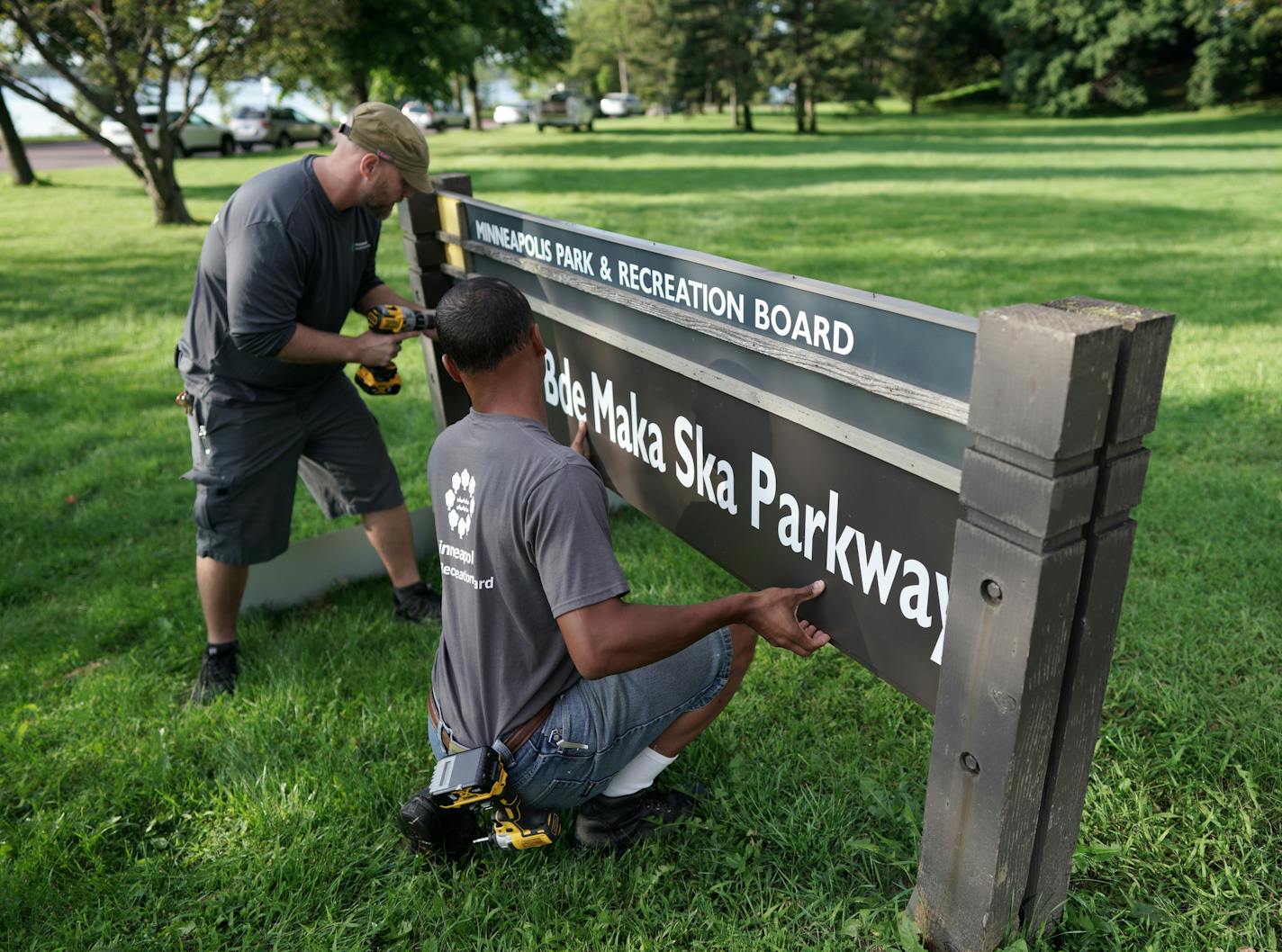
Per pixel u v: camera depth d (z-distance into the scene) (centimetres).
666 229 1278
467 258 353
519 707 199
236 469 301
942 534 167
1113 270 930
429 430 554
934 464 161
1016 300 809
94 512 464
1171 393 545
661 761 224
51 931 218
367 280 334
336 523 448
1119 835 224
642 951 200
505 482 183
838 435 183
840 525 193
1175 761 243
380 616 357
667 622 181
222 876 229
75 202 1834
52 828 245
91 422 598
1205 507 396
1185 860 216
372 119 275
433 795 195
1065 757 164
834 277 927
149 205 1762
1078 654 153
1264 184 1661
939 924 186
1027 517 139
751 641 228
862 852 221
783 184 1862
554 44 3550
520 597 190
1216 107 4450
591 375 288
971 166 2156
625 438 278
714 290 215
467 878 222
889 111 5659
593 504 180
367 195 284
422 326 307
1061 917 191
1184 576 344
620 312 262
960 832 172
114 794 258
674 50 4256
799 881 217
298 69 1691
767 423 208
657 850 225
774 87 4253
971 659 157
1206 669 286
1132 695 280
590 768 205
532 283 309
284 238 275
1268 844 218
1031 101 4803
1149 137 3073
